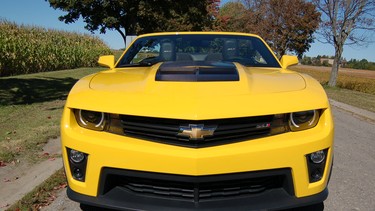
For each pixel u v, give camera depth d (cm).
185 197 260
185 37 448
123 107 265
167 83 285
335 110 986
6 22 1872
